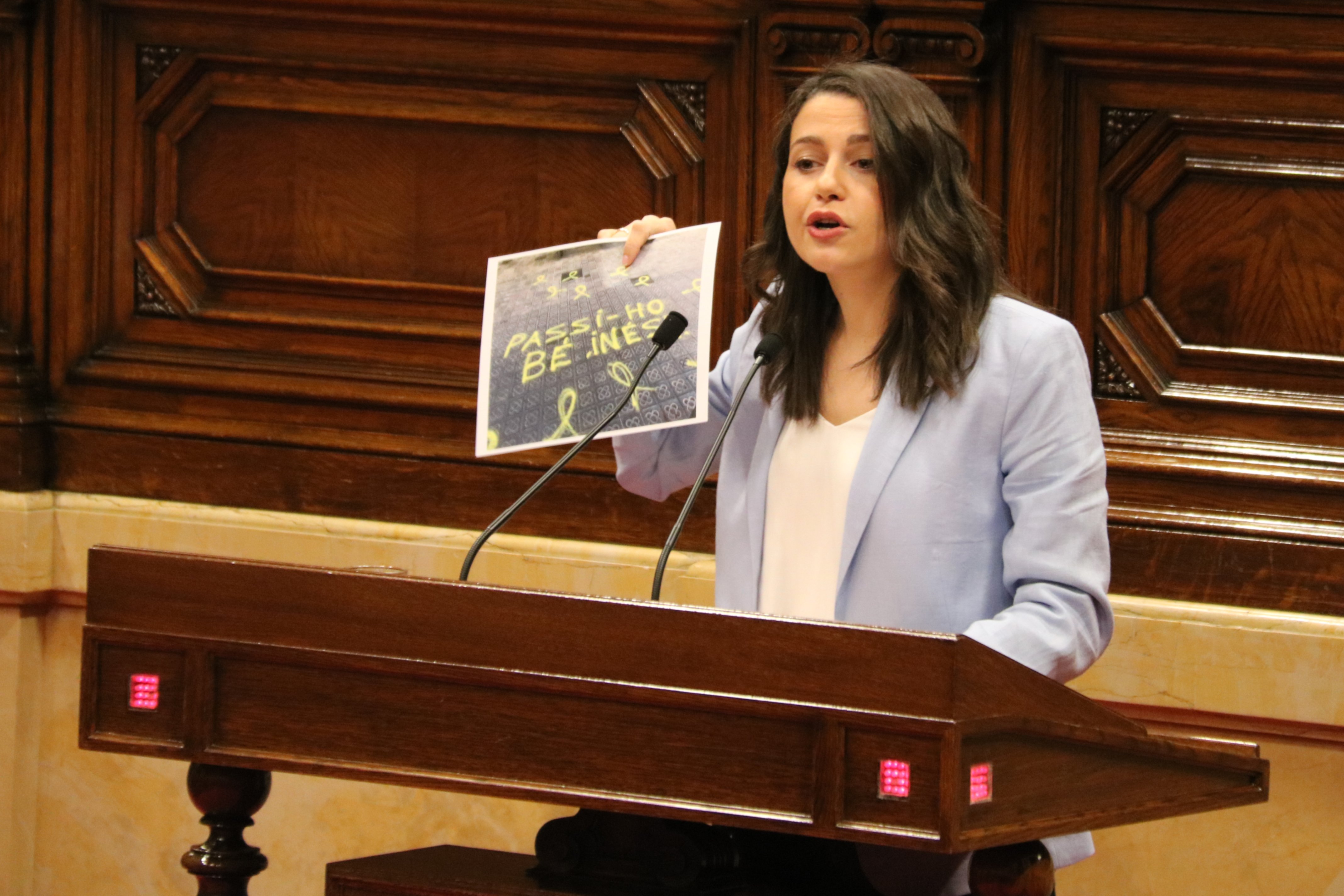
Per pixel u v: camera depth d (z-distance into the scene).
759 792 4.07
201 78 9.70
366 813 9.39
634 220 9.19
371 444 9.45
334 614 4.47
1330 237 8.22
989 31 8.47
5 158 9.87
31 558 9.66
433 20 9.25
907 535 5.23
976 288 5.41
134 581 4.70
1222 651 8.11
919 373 5.32
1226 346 8.41
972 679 3.94
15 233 9.90
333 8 9.36
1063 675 5.02
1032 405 5.23
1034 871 4.31
